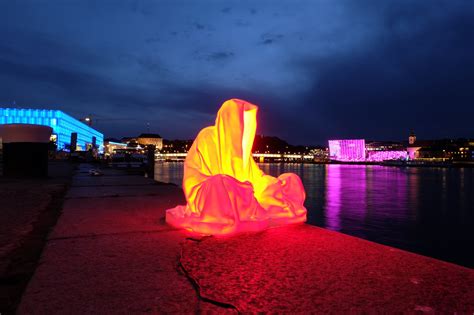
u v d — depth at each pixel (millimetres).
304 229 5137
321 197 33156
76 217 6176
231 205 4828
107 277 3199
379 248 4160
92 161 48344
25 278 3242
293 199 5660
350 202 29516
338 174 80625
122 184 13633
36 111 82500
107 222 5715
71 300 2709
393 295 2844
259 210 5188
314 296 2816
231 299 2744
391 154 192000
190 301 2707
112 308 2576
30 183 13094
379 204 28391
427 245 15469
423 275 3287
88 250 4062
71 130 99875
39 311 2521
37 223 5711
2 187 11414
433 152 187500
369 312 2555
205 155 5520
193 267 3475
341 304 2678
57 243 4367
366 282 3115
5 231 5066
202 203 5000
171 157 146875
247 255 3867
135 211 6875
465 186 48781
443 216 23188
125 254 3908
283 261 3674
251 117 5664
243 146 5637
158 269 3420
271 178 5711
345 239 4570
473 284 3076
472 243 15805
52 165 34375
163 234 4859
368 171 100062
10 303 2709
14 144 15852
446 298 2795
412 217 22469
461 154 180375
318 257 3811
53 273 3295
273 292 2889
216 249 4098
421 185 50219
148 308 2584
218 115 5570
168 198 9055
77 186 12633
